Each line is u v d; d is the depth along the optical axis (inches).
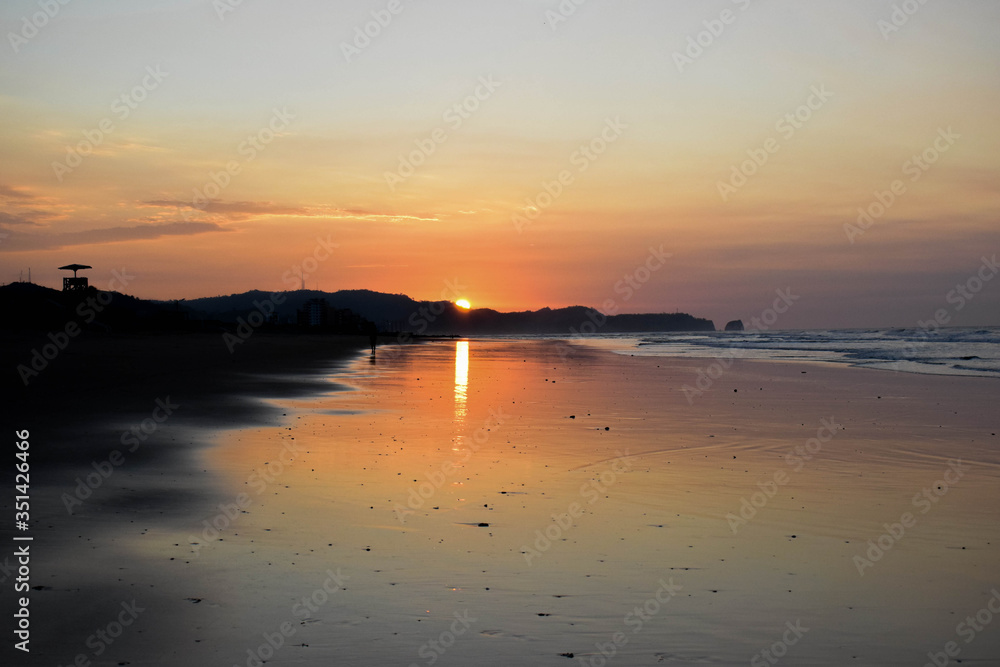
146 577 282.8
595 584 287.9
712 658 228.4
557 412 816.9
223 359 1648.6
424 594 274.5
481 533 353.7
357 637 236.4
